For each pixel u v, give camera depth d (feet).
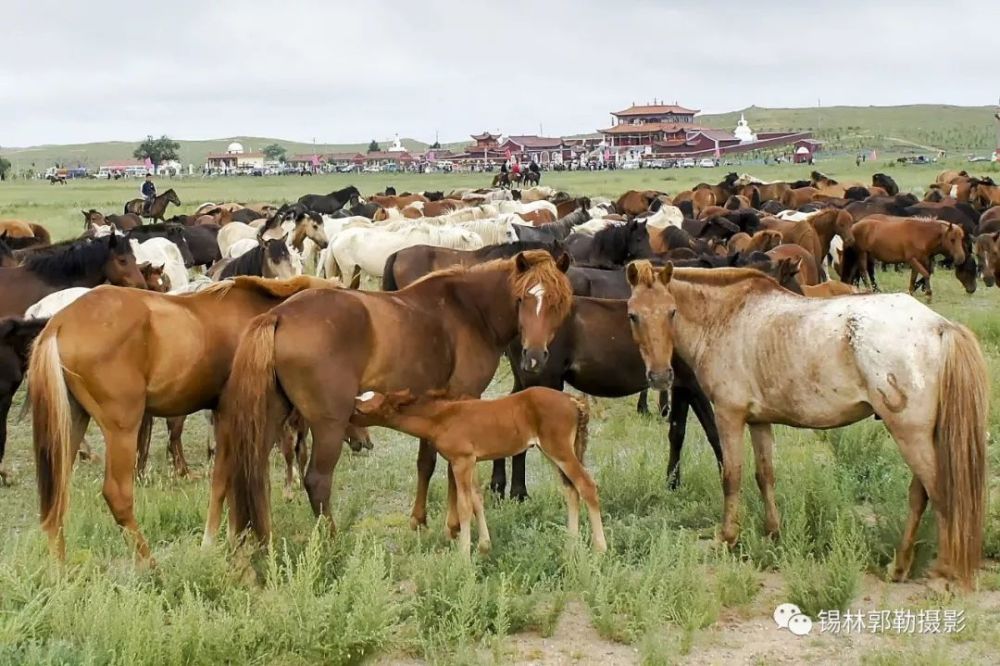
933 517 24.71
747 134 588.91
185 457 37.35
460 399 25.18
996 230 79.30
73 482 32.24
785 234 71.82
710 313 25.76
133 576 22.11
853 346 22.75
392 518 28.96
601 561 23.65
